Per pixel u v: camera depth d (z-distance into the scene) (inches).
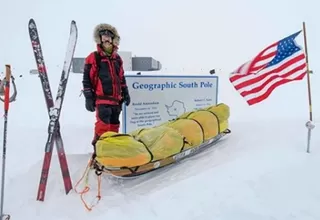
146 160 118.4
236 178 115.8
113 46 138.3
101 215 101.5
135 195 112.3
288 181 112.7
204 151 147.3
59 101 115.3
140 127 174.7
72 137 180.9
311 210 99.6
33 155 151.5
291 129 163.8
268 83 144.3
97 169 115.8
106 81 136.8
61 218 100.7
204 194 108.2
